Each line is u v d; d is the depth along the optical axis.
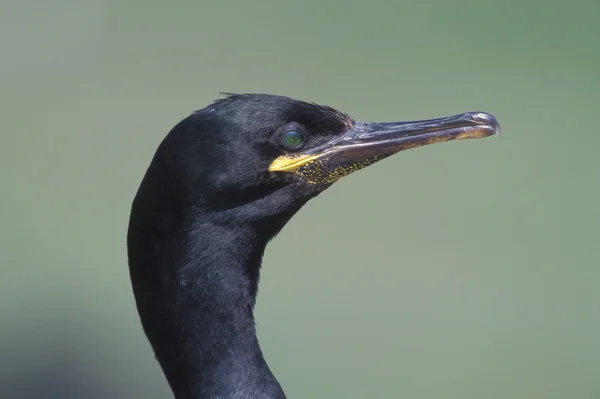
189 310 4.24
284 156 4.25
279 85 5.45
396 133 4.27
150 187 4.23
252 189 4.24
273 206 4.25
